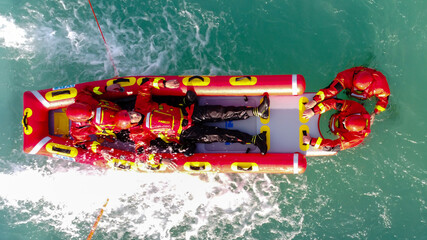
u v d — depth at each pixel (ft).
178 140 16.08
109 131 15.71
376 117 17.52
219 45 18.94
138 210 18.15
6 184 18.65
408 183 17.25
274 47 18.74
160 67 19.04
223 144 16.60
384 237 17.24
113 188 18.22
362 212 17.40
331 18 18.67
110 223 18.16
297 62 18.56
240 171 15.75
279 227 17.71
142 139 15.28
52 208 18.43
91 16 19.43
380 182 17.38
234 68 18.74
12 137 18.95
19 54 19.34
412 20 18.21
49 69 19.31
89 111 14.55
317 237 17.52
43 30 19.43
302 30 18.76
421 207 17.13
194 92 15.76
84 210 18.29
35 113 16.16
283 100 16.49
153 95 16.65
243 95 15.92
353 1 18.62
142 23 19.30
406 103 17.65
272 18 18.95
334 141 15.42
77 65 19.29
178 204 18.03
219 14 19.15
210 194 17.98
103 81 16.43
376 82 15.29
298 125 16.31
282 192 17.79
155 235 18.04
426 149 17.30
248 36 18.90
